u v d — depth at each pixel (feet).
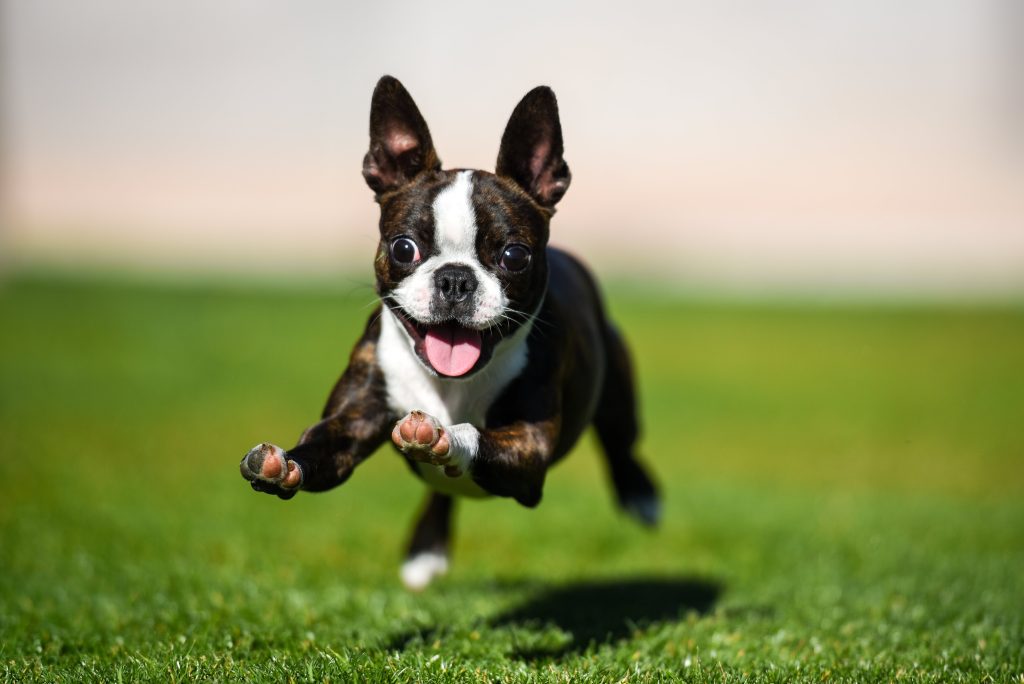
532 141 17.01
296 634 17.67
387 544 25.75
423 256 16.11
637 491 22.74
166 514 27.76
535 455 15.92
